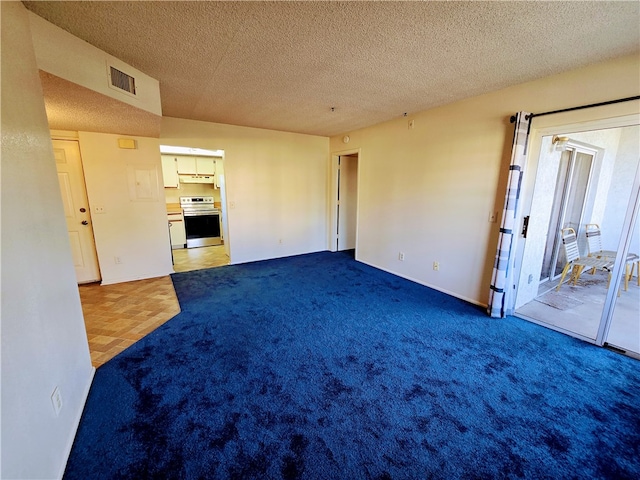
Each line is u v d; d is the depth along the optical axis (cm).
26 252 117
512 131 264
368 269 443
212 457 136
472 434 150
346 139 488
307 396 176
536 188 275
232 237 469
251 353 221
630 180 369
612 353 222
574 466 133
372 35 175
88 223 368
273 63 215
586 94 218
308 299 327
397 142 388
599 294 342
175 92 281
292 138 498
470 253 314
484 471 130
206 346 230
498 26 163
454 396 176
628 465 133
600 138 342
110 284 374
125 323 269
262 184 481
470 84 257
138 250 389
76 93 191
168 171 588
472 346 232
